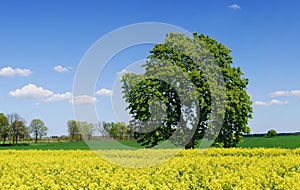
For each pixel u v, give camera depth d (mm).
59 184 13469
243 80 27359
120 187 12141
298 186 10500
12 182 13461
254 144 44719
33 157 21547
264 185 11500
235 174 13234
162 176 13531
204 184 11953
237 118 25891
